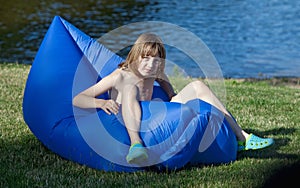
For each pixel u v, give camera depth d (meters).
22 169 7.63
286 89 15.80
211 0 42.38
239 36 31.97
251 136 8.34
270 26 34.81
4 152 8.38
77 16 34.62
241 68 25.41
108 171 7.62
